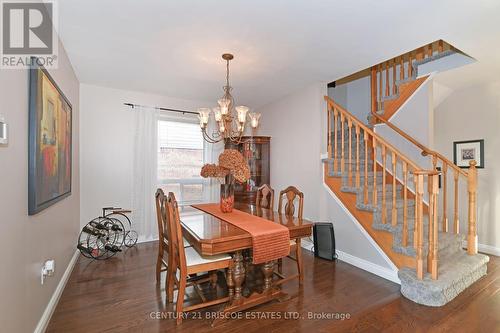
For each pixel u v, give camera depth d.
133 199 4.03
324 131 3.78
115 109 3.98
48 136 2.00
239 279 2.19
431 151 3.24
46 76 1.95
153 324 2.01
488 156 3.71
